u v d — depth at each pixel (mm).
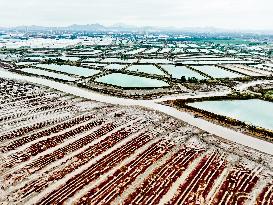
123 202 27109
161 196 28125
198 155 36688
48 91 65188
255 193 29297
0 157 34969
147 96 62750
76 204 26750
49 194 28156
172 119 48938
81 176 31219
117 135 41906
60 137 40781
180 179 31078
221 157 36406
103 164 33719
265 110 54938
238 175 32438
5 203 26781
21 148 37312
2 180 30312
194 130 44562
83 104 56188
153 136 41906
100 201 27203
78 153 36219
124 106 55500
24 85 70000
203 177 31656
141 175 31594
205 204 27172
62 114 50156
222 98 60875
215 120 48625
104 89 68000
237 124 46750
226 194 28828
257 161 35906
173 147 38625
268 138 42438
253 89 71188
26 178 30719
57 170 32312
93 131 43125
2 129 43219
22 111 51156
